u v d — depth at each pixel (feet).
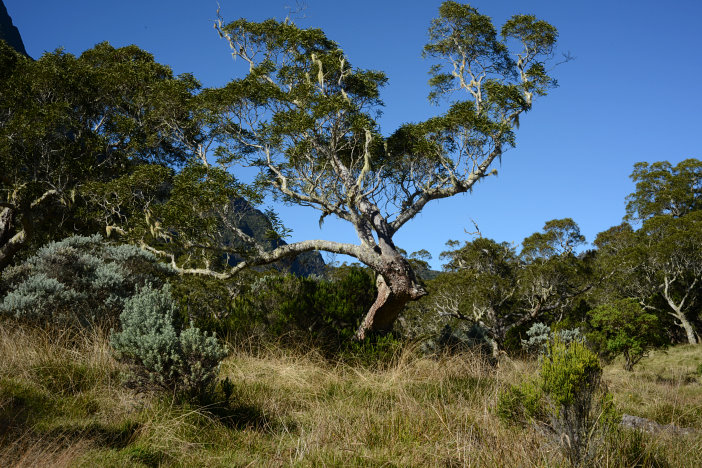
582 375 12.48
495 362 29.30
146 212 45.09
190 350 17.29
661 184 141.59
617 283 114.32
